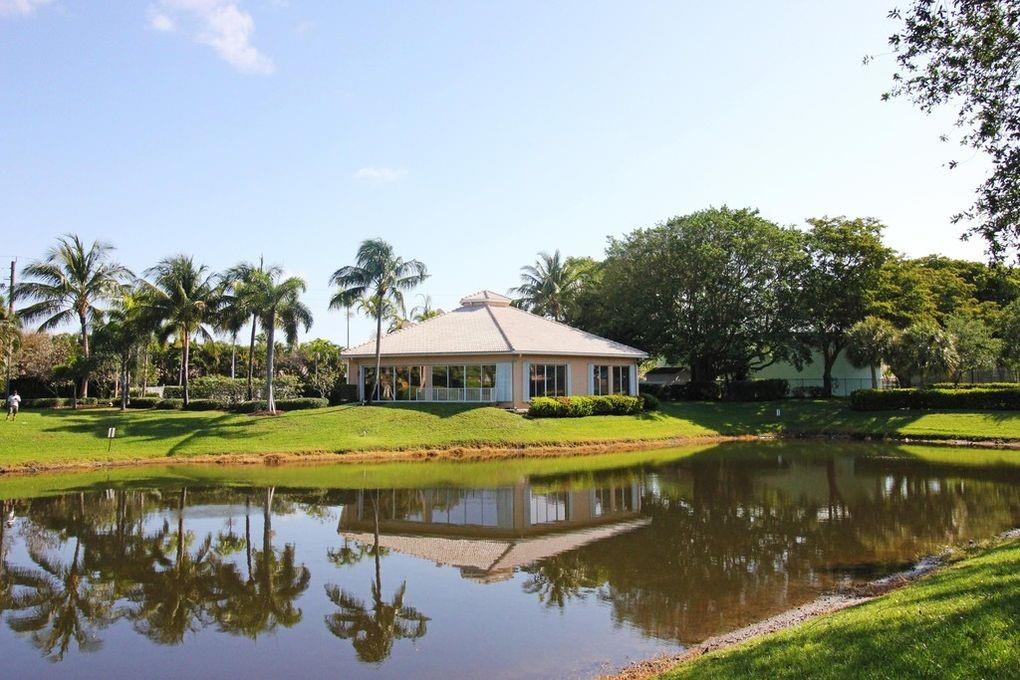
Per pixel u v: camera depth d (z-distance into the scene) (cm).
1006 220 1014
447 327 4209
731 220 4538
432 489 2138
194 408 4109
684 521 1656
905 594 875
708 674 707
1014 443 3091
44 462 2581
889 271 4366
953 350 3844
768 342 4531
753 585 1139
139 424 3195
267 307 3534
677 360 4831
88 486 2191
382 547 1437
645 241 4762
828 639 711
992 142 1022
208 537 1525
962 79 1027
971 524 1528
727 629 945
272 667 862
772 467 2573
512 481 2289
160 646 933
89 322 4491
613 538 1498
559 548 1415
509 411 3609
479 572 1254
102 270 4453
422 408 3625
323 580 1211
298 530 1591
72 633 984
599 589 1141
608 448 3256
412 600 1102
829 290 4359
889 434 3488
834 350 4709
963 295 5162
